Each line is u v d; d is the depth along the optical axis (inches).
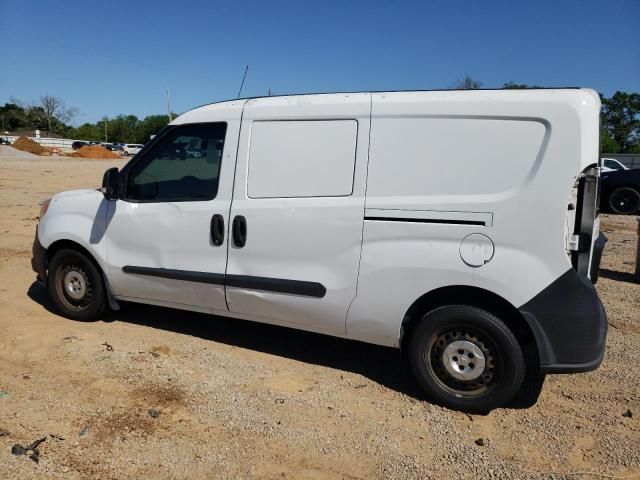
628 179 601.9
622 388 163.0
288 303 162.7
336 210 152.6
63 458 120.0
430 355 148.6
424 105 144.3
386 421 141.7
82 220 196.5
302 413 144.1
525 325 140.0
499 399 141.4
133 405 143.8
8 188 681.6
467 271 139.3
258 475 118.0
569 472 122.3
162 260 181.2
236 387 157.1
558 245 132.0
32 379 156.7
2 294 237.9
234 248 168.2
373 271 149.6
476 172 138.7
